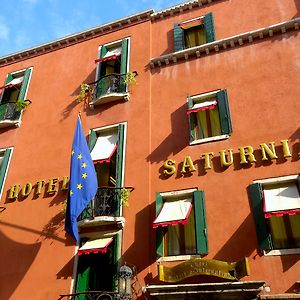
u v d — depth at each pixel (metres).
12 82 16.42
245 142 10.80
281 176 9.91
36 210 12.21
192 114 12.12
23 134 14.37
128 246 10.30
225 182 10.39
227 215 9.87
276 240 9.30
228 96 11.90
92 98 13.97
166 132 12.02
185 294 8.75
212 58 13.02
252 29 13.30
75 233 9.73
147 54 14.27
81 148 11.11
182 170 10.95
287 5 13.27
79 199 10.22
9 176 13.45
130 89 13.51
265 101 11.30
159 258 9.78
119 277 9.12
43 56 16.77
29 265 11.16
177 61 13.55
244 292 8.38
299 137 10.30
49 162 13.11
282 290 8.49
